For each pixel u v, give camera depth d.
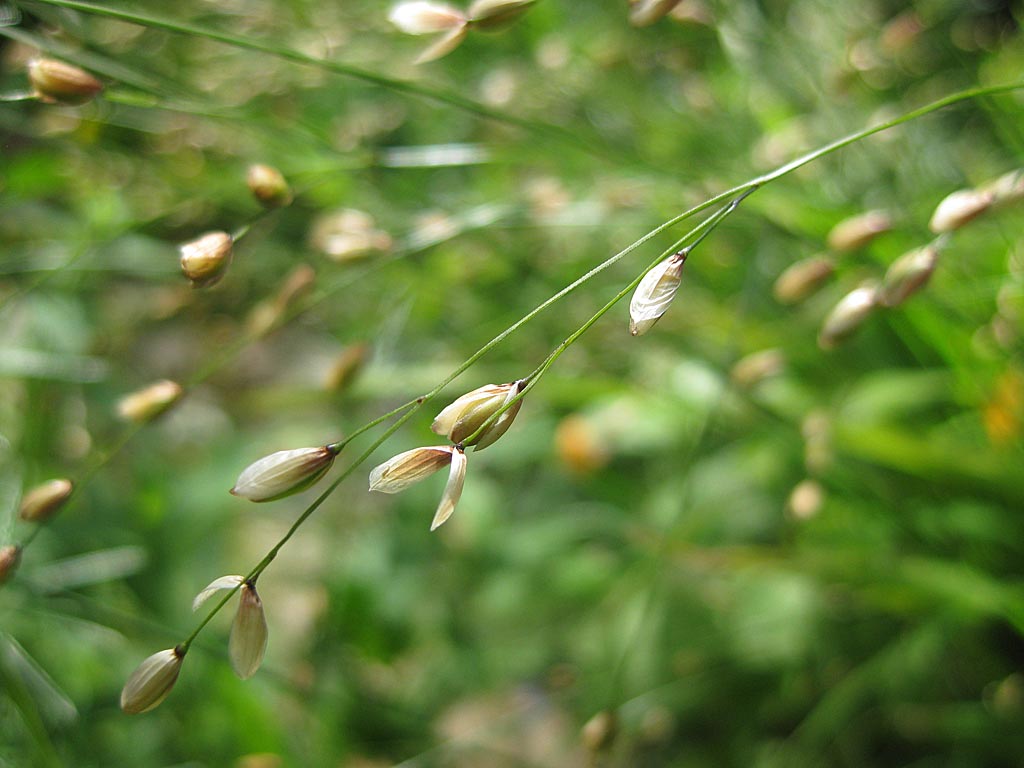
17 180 0.15
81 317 0.15
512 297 0.18
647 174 0.13
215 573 0.16
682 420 0.15
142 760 0.13
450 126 0.17
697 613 0.15
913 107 0.16
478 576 0.16
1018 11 0.19
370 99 0.18
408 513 0.16
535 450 0.16
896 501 0.13
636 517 0.15
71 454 0.16
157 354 0.20
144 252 0.15
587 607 0.16
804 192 0.14
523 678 0.16
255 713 0.13
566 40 0.17
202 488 0.16
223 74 0.16
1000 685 0.13
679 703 0.14
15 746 0.12
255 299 0.18
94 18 0.15
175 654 0.08
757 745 0.14
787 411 0.14
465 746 0.15
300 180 0.13
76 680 0.13
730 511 0.15
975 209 0.10
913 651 0.13
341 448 0.08
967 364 0.12
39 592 0.11
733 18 0.15
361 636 0.15
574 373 0.17
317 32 0.16
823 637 0.14
